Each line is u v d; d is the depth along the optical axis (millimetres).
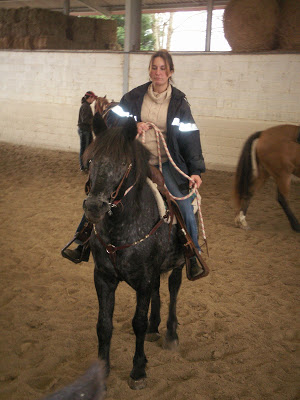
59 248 4836
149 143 2812
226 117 9641
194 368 2779
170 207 2604
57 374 2670
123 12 15477
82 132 8633
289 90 8891
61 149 11883
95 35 13406
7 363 2752
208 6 11234
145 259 2395
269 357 2928
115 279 2496
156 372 2725
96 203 2039
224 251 4961
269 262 4660
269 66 8977
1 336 3066
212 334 3209
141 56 10352
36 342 3020
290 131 5586
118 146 2129
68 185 7781
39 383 2578
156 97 2768
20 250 4723
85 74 11203
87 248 2961
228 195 7590
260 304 3705
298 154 5484
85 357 2875
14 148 11805
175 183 2854
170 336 3002
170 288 3080
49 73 11750
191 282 4129
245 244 5207
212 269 4445
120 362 2818
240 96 9406
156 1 14133
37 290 3814
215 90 9641
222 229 5750
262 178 5879
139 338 2500
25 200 6723
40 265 4371
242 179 5707
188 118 2779
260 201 7324
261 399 2484
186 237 2705
